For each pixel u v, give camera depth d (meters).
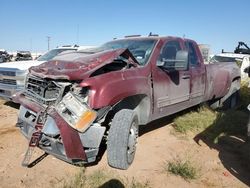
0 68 7.13
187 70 5.85
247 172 4.29
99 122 3.85
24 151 4.59
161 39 5.46
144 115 4.80
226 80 7.55
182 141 5.36
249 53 15.44
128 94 4.16
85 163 4.24
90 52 4.94
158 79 4.96
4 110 7.03
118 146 3.90
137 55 5.14
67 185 3.61
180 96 5.66
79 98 3.76
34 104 4.08
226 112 7.44
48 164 4.19
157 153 4.76
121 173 4.02
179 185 3.81
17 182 3.70
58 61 4.30
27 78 4.39
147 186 3.71
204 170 4.27
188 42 6.23
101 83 3.85
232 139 5.64
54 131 3.62
